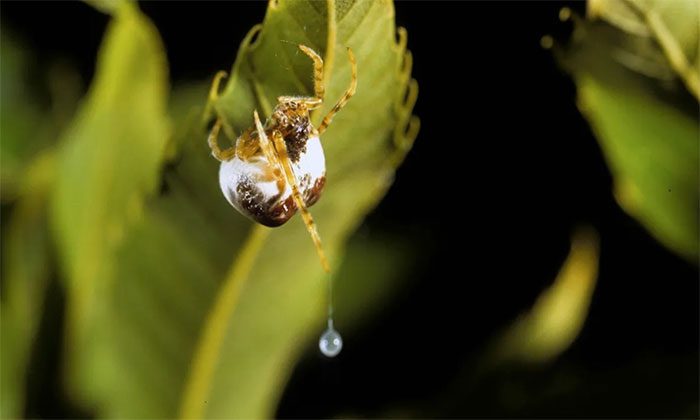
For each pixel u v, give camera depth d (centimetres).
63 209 25
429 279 28
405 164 28
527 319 26
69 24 28
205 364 24
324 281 24
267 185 22
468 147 28
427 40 27
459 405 26
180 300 24
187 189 23
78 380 25
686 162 25
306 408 27
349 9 21
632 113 24
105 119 25
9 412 25
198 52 27
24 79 28
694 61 24
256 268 24
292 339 25
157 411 25
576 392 26
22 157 28
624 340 27
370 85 22
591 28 24
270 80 22
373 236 28
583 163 27
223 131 23
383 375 27
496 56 27
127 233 24
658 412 26
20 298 25
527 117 28
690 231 25
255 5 27
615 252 27
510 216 28
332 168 23
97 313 24
